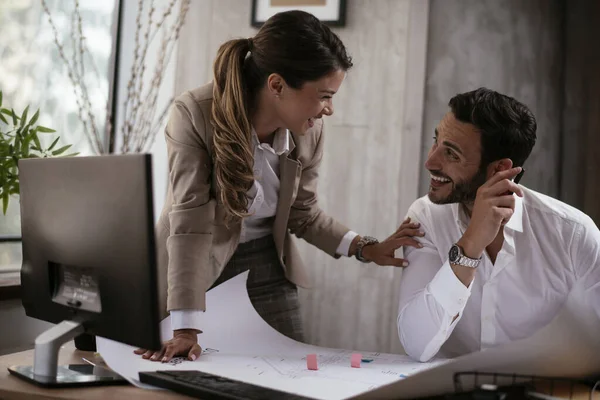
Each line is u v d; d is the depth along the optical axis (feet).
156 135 9.61
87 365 4.46
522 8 9.27
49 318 4.44
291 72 5.13
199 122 5.32
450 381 3.57
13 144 7.92
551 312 5.26
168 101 9.60
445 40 9.21
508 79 9.25
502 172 4.96
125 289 3.75
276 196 5.95
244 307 5.32
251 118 5.51
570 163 9.16
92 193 3.91
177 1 9.53
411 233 5.70
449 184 5.29
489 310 5.32
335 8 9.22
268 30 5.27
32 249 4.49
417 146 9.03
